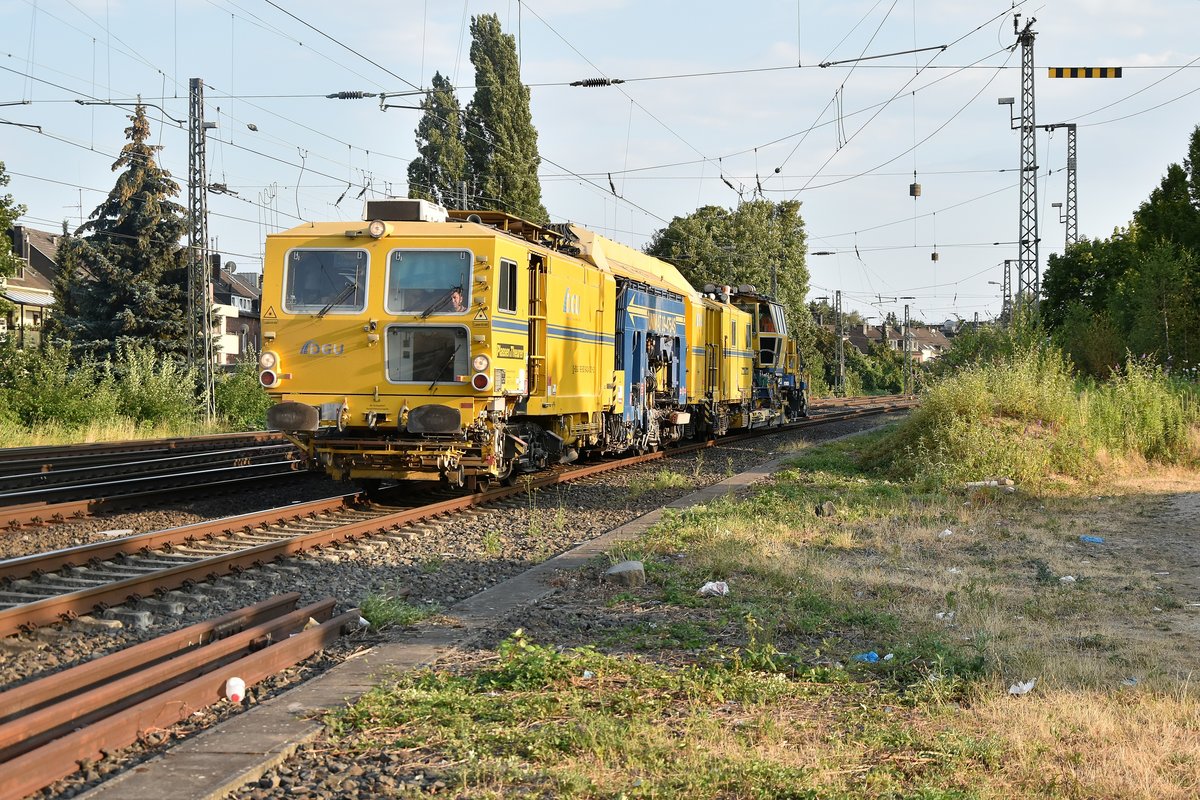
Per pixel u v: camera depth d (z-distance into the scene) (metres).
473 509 14.69
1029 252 34.25
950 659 7.16
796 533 12.88
